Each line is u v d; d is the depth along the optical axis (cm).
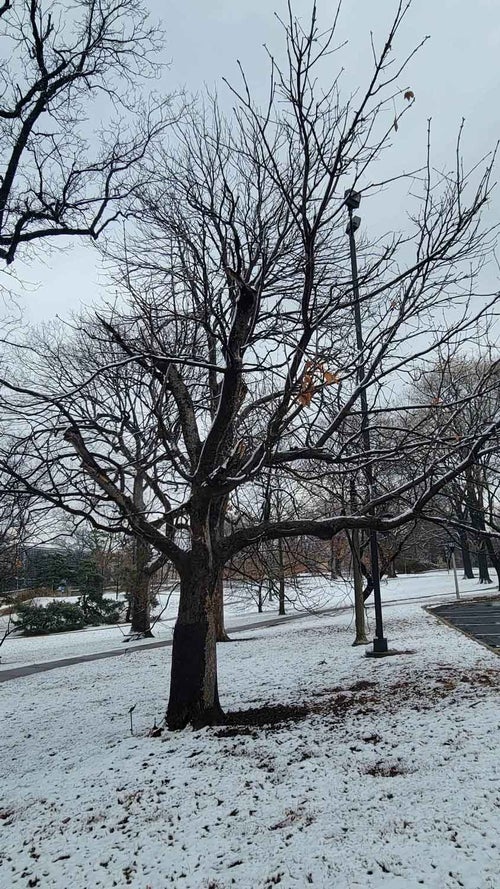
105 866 440
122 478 768
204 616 762
